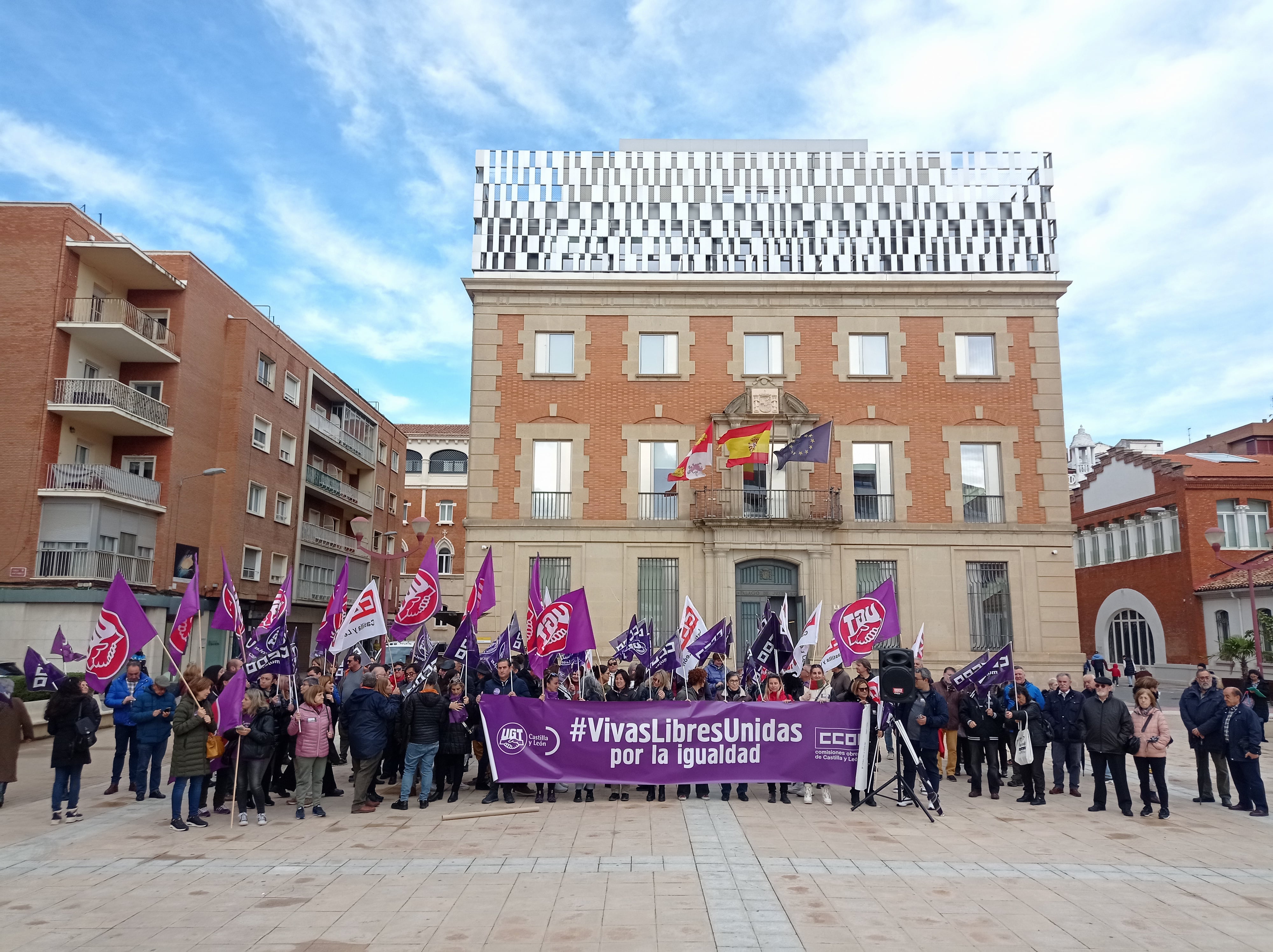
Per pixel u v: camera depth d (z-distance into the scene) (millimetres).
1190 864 8898
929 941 6590
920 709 11641
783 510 25688
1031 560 25547
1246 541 36156
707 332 26531
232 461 32719
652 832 10102
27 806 11898
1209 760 16953
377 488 49531
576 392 26188
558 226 28766
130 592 11641
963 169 29969
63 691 11094
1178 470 37094
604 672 15719
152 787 12539
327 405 44312
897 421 26188
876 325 26609
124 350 29109
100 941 6566
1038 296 26734
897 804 12078
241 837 9914
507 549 25359
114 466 29719
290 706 12398
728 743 11992
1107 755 11609
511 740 11852
